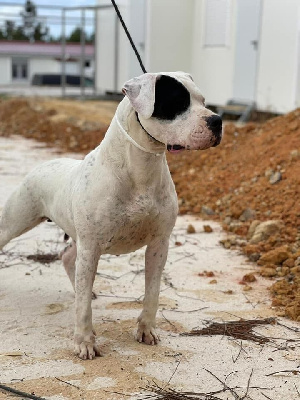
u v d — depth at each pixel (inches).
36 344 75.2
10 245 114.5
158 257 75.0
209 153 179.3
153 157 68.0
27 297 90.0
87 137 249.3
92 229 70.0
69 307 86.8
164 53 315.9
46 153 228.7
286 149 153.0
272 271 100.7
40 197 82.0
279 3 239.3
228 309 87.3
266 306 88.5
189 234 124.9
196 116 62.3
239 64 269.6
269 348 75.4
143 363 70.9
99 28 402.9
